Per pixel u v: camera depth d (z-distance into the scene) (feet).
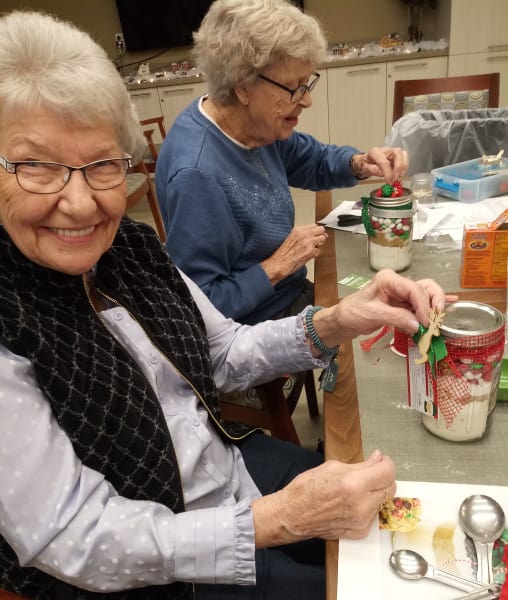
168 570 2.16
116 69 2.35
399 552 1.94
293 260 4.46
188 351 3.00
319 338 3.19
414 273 4.16
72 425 2.23
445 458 2.40
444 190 5.50
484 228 3.69
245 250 4.59
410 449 2.48
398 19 14.92
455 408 2.38
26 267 2.34
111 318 2.74
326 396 2.90
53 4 15.69
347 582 1.86
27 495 2.04
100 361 2.39
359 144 14.80
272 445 3.55
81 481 2.18
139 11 15.43
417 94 8.34
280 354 3.28
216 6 4.05
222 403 4.66
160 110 15.24
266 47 3.86
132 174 10.75
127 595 2.39
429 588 1.83
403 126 6.65
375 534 2.04
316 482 2.11
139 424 2.42
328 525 2.07
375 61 13.56
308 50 4.00
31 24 2.08
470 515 2.02
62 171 2.15
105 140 2.21
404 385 2.92
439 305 2.51
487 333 2.20
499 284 3.79
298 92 4.23
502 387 2.64
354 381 3.00
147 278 3.02
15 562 2.31
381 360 3.17
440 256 4.37
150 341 2.84
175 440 2.76
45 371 2.17
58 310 2.37
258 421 4.66
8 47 2.00
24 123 2.05
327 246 4.85
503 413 2.65
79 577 2.09
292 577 2.76
